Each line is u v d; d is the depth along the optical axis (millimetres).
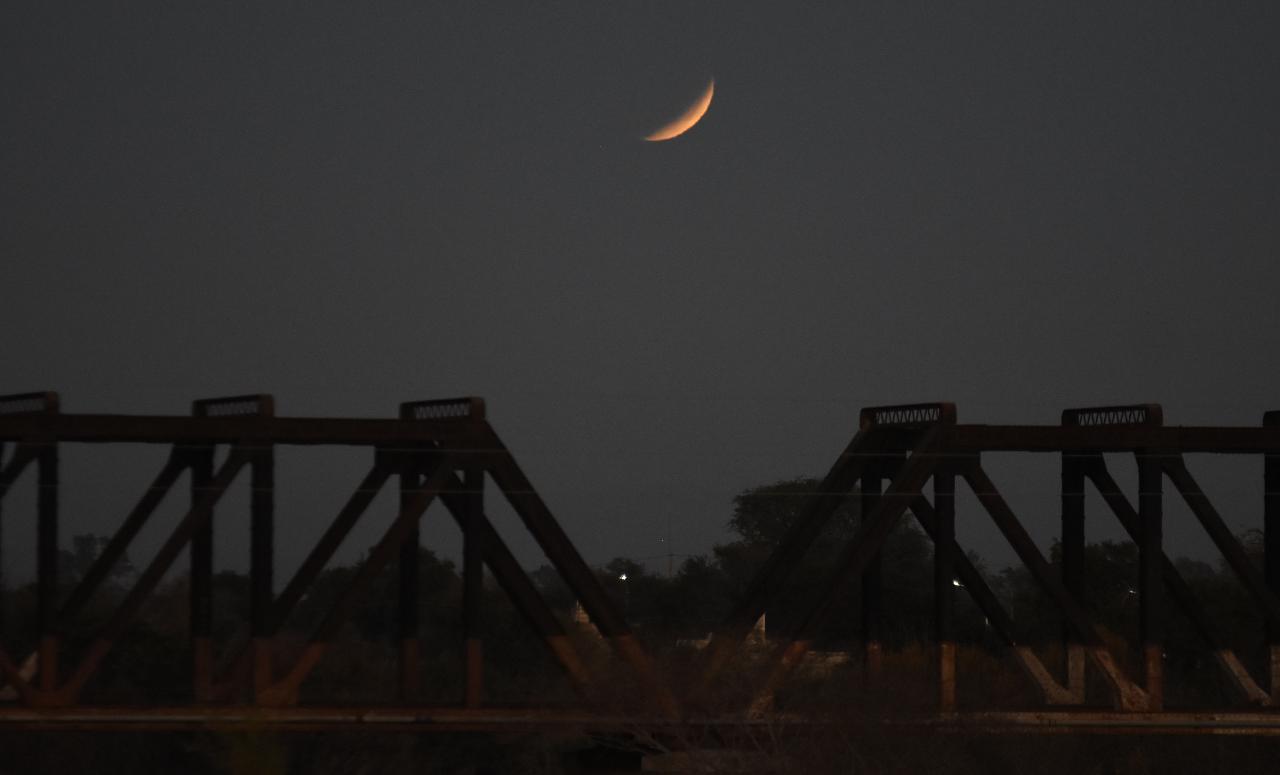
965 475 55062
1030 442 55500
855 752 57469
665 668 57062
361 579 51656
